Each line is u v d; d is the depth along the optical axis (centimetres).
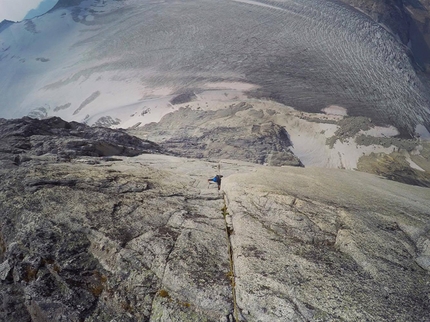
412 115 11394
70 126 3189
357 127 10025
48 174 1478
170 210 1273
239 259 945
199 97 13138
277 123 10694
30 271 988
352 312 725
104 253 1023
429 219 1102
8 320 909
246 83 13550
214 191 1548
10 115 16025
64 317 865
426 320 702
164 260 960
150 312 835
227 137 9594
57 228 1108
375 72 13588
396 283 818
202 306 811
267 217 1159
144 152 2889
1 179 1416
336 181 1590
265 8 18188
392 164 8538
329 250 970
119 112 13462
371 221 1084
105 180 1491
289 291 796
